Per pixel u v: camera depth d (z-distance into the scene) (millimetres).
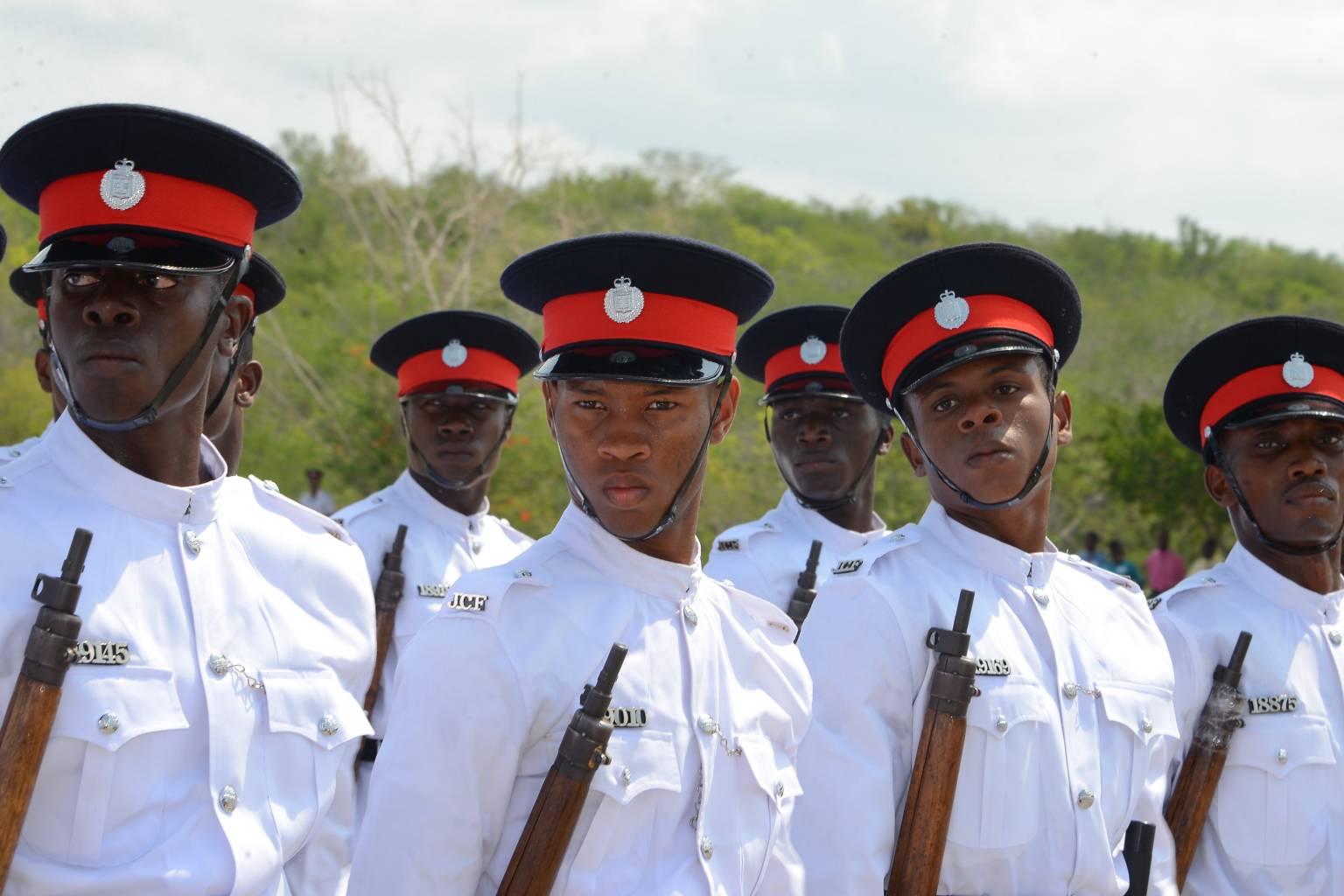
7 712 3070
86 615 3291
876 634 4184
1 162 3564
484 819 3359
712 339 3686
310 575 3824
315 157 42656
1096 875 4223
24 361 23125
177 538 3547
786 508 7684
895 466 19844
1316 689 5227
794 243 53906
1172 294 53750
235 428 5625
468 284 25531
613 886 3396
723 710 3719
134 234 3393
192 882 3260
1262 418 5289
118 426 3357
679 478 3639
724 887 3566
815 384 7398
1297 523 5270
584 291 3646
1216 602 5379
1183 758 5086
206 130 3416
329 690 3709
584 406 3604
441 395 7938
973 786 4129
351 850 3773
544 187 43594
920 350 4398
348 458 19812
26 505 3393
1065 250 63906
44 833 3178
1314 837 5031
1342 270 66000
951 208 67250
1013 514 4520
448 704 3344
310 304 33031
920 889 3932
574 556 3709
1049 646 4414
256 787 3486
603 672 3309
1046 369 4422
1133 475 23359
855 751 4094
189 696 3404
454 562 7734
